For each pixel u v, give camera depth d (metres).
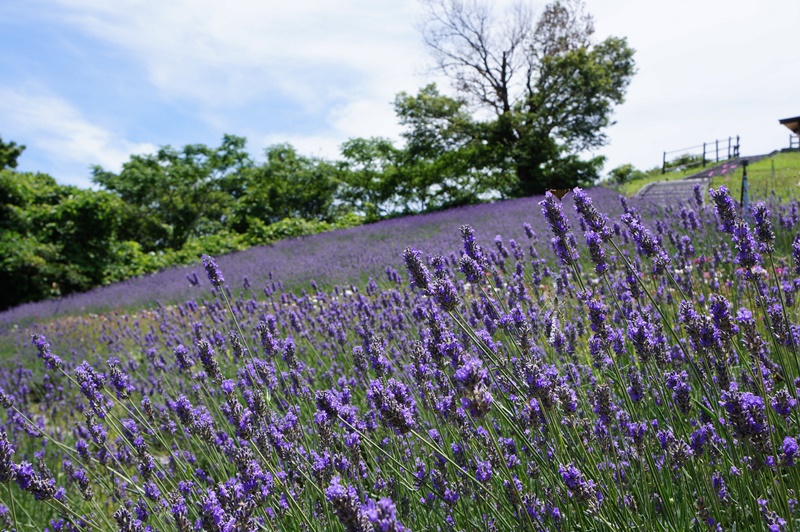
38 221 26.00
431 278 2.51
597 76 36.34
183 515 2.29
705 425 2.59
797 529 2.19
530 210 17.91
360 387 4.58
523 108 38.88
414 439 3.39
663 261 2.80
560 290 4.90
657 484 2.47
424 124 39.62
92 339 11.31
